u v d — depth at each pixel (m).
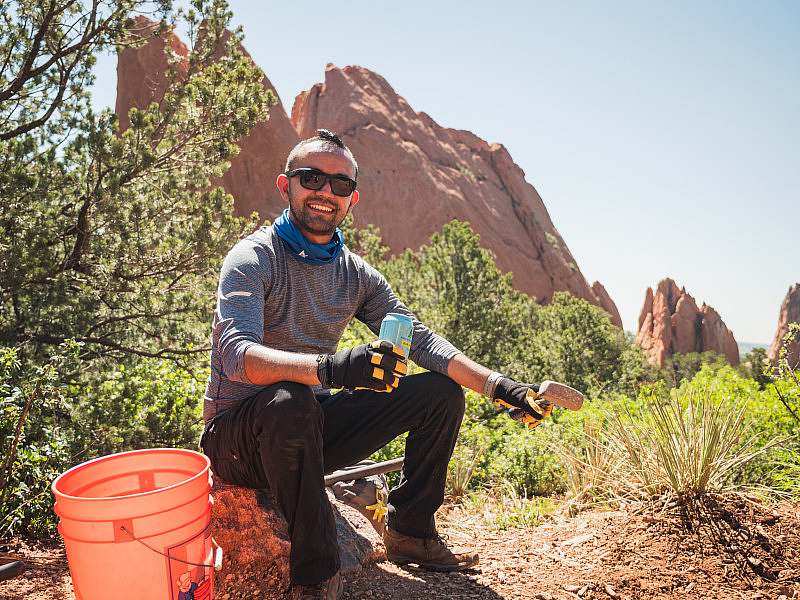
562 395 2.54
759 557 3.02
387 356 2.16
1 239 6.52
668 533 3.20
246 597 2.46
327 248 2.78
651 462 3.78
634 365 37.72
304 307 2.71
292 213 2.74
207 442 2.67
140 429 4.68
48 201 7.25
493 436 6.87
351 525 3.03
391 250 82.00
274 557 2.61
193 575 1.89
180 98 8.12
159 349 7.99
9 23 7.55
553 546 3.27
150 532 1.78
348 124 87.88
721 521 3.27
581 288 90.56
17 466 3.37
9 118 7.82
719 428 3.66
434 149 91.19
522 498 5.18
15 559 2.90
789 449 4.67
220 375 2.58
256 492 2.78
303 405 2.23
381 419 2.68
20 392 3.63
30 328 6.87
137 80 44.72
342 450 2.73
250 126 8.54
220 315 2.48
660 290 91.88
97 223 7.33
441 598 2.60
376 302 2.96
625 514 3.58
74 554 1.78
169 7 8.09
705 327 87.44
